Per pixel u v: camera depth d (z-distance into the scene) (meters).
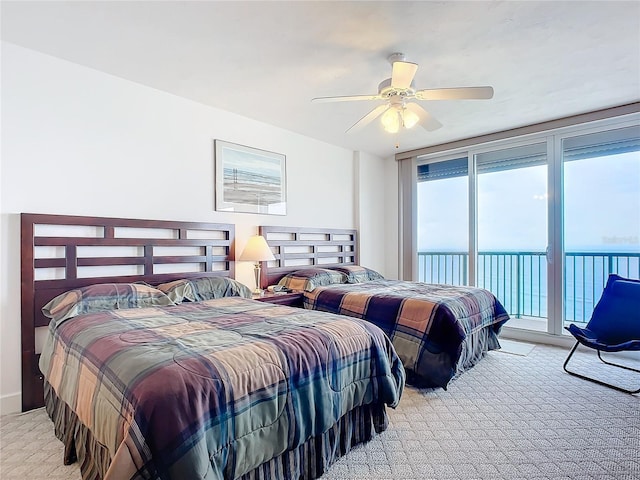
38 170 2.41
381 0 1.86
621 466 1.74
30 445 1.92
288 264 4.13
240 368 1.36
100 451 1.39
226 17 2.01
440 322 2.65
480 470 1.71
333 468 1.72
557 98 3.18
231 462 1.25
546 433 2.04
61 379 1.80
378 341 2.00
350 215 4.91
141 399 1.14
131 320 1.99
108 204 2.72
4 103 2.29
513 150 4.25
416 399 2.52
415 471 1.70
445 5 1.90
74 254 2.54
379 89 2.40
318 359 1.62
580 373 2.99
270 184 3.88
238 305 2.54
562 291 3.81
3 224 2.28
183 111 3.16
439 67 2.59
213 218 3.37
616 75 2.74
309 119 3.71
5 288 2.28
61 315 2.17
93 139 2.65
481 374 2.98
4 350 2.27
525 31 2.14
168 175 3.06
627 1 1.86
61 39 2.25
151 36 2.21
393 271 5.32
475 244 4.51
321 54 2.41
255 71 2.66
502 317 3.46
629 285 2.98
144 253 2.91
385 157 5.36
